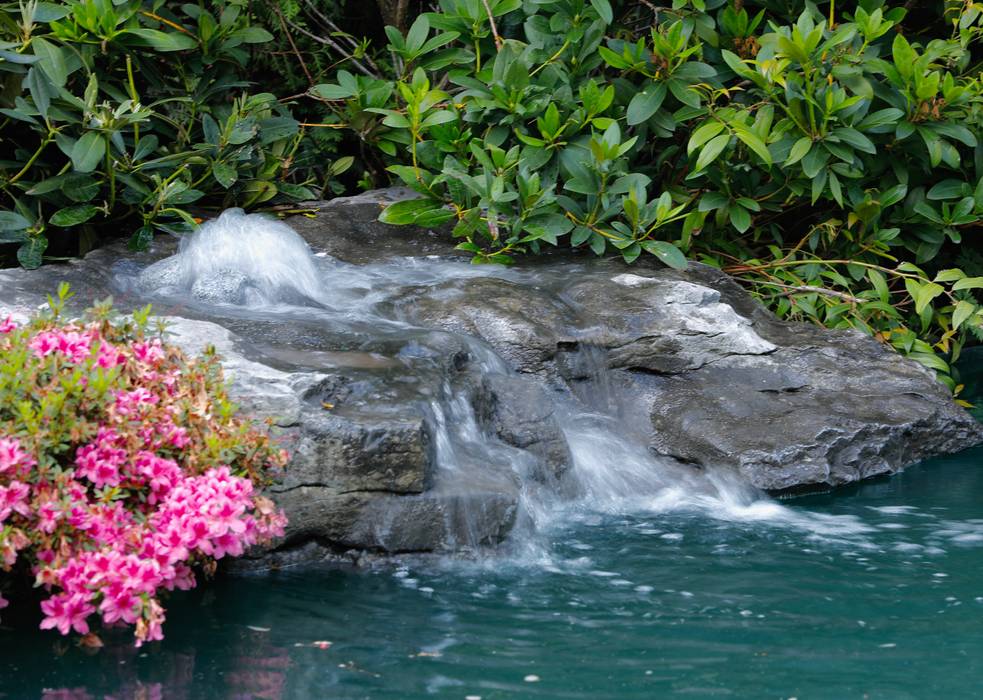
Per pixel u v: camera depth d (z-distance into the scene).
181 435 3.41
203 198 6.61
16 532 3.03
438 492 3.87
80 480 3.35
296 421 3.81
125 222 6.23
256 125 6.50
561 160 6.24
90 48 5.92
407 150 6.96
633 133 6.99
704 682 2.92
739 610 3.44
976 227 7.46
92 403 3.30
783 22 7.33
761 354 5.43
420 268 5.97
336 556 3.84
